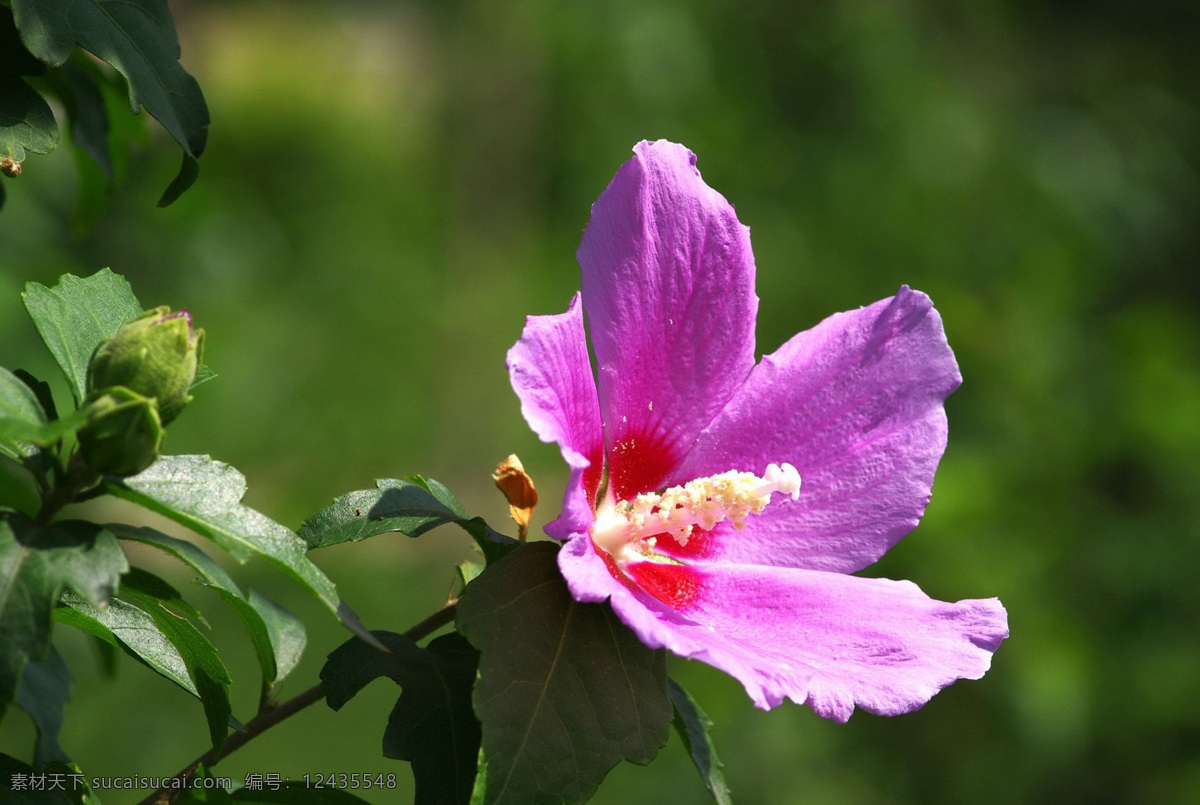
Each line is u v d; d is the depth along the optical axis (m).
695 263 2.42
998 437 7.75
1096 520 7.86
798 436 2.56
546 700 1.96
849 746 7.23
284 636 2.52
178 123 2.31
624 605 1.95
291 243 12.43
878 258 10.90
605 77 12.50
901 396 2.54
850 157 11.44
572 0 12.84
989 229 10.81
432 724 2.15
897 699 2.14
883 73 11.66
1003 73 12.78
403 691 2.18
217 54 15.12
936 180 11.12
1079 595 7.60
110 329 2.11
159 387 1.86
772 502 2.56
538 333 1.99
